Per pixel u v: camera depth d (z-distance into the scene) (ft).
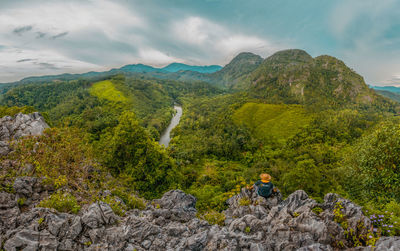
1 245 29.84
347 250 29.07
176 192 72.28
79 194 52.54
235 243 33.35
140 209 57.16
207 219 47.67
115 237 34.78
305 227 34.71
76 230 34.76
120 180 84.28
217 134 369.71
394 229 31.04
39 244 30.53
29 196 45.24
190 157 274.36
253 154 299.17
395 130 51.70
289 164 220.02
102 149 121.08
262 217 44.14
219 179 204.64
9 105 572.10
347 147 257.75
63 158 60.44
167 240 36.94
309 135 330.54
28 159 55.01
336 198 45.55
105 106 533.14
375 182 52.60
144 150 114.73
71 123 362.94
